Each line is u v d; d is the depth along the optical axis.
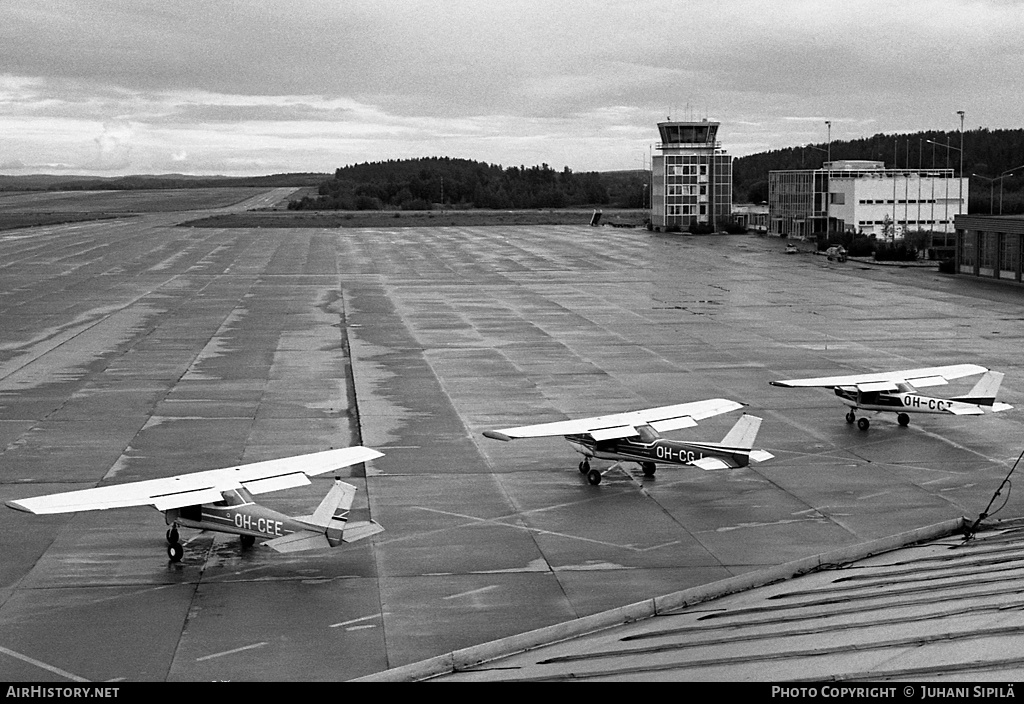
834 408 64.88
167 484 39.81
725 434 59.28
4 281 134.25
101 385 70.81
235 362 79.44
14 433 58.12
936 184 198.75
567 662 27.45
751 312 107.38
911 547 35.75
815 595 30.20
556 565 39.25
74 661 31.17
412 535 42.59
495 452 55.00
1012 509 45.22
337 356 82.19
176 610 35.00
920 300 116.50
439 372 75.81
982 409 56.72
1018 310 107.50
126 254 176.12
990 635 23.44
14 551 40.50
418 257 174.50
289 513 45.53
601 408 64.12
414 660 31.27
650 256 177.38
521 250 190.38
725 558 39.88
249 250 186.38
